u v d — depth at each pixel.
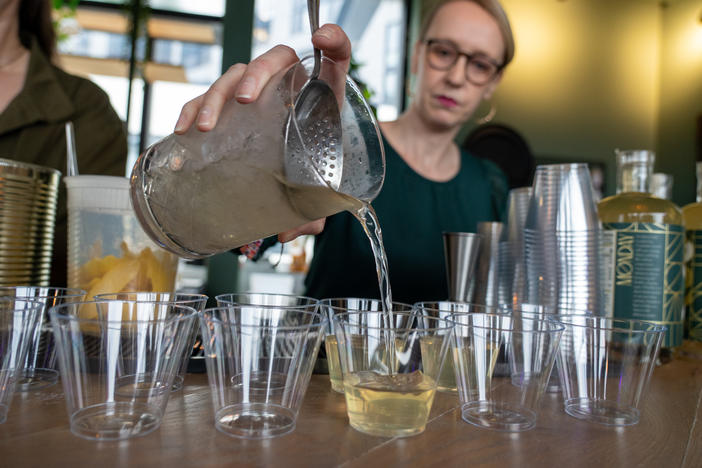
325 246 1.40
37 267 0.82
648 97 4.40
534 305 0.72
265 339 0.48
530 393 0.53
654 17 4.43
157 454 0.42
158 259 0.75
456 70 1.39
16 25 1.36
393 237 1.42
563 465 0.44
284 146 0.53
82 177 0.72
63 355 0.45
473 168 1.58
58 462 0.39
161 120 3.93
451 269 0.85
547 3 4.28
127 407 0.45
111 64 3.82
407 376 0.50
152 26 3.93
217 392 0.48
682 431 0.54
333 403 0.59
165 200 0.58
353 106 0.68
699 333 0.93
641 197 0.85
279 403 0.48
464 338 0.55
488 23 1.39
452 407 0.60
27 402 0.53
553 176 0.77
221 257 2.75
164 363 0.47
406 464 0.42
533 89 4.20
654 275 0.81
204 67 4.00
